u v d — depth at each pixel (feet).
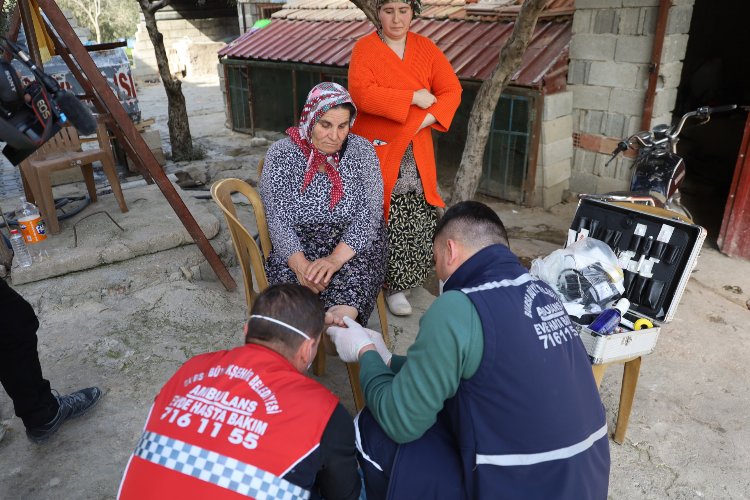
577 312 7.75
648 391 9.78
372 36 10.32
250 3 34.71
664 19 15.60
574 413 4.95
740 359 10.68
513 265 5.35
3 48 6.53
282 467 4.37
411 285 11.13
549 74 17.31
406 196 10.71
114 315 11.07
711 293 13.10
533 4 11.39
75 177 19.98
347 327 7.10
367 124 10.51
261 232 9.56
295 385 4.75
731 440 8.70
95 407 8.86
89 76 10.15
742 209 14.44
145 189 15.67
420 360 5.05
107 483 7.54
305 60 24.17
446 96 10.36
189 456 4.34
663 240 8.04
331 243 8.95
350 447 4.85
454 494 5.25
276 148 8.69
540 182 18.26
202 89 49.55
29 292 11.14
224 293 12.25
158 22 58.18
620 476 8.01
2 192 18.65
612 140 17.71
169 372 9.70
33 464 7.82
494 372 4.81
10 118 6.27
